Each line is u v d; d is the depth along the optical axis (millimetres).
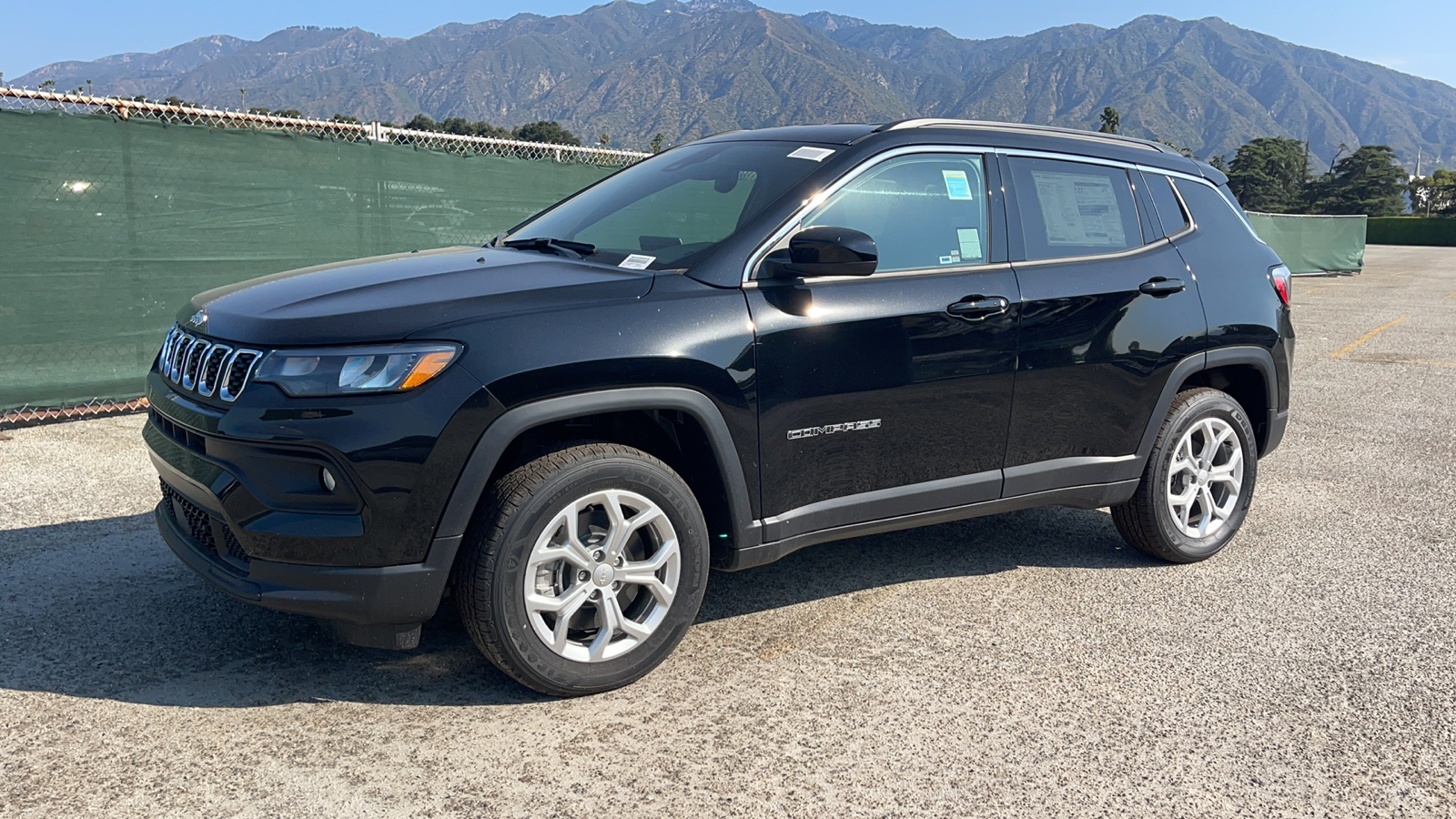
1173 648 3602
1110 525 5113
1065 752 2871
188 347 3119
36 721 2883
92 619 3598
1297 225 27344
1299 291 22156
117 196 6891
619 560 3080
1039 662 3457
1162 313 4160
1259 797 2672
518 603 2930
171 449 3121
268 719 2930
